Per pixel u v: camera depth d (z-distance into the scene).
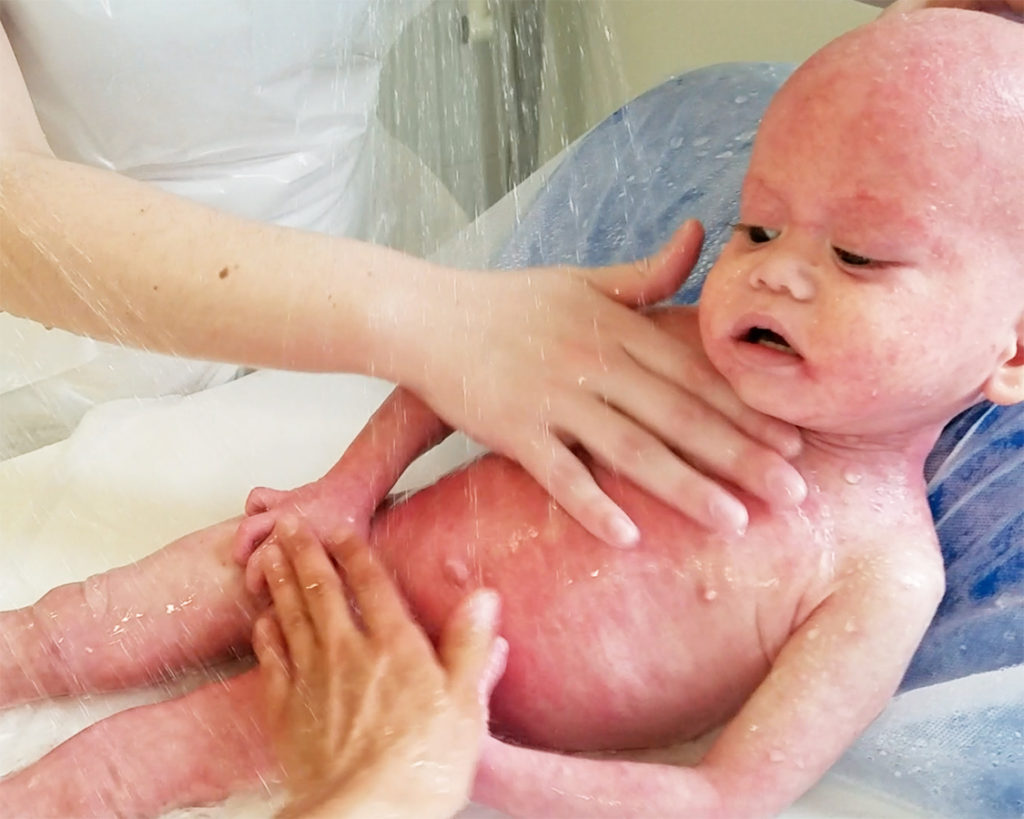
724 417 0.58
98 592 0.58
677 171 0.80
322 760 0.49
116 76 0.77
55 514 0.63
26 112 0.68
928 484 0.63
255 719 0.52
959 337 0.52
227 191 0.82
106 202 0.59
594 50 0.85
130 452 0.67
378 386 0.71
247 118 0.82
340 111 0.85
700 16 0.90
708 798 0.52
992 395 0.55
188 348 0.61
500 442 0.60
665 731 0.59
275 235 0.62
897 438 0.59
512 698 0.58
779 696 0.54
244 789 0.50
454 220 0.81
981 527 0.60
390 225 0.82
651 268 0.66
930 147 0.49
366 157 0.85
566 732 0.59
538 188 0.81
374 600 0.58
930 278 0.50
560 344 0.61
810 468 0.58
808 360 0.52
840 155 0.51
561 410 0.59
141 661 0.57
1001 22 0.53
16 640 0.56
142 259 0.58
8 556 0.61
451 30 0.80
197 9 0.75
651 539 0.57
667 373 0.60
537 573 0.58
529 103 0.83
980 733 0.54
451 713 0.51
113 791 0.50
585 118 0.85
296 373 0.69
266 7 0.77
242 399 0.71
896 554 0.57
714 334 0.54
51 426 0.68
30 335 0.65
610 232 0.78
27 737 0.54
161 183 0.82
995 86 0.50
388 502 0.66
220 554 0.61
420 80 0.82
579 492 0.57
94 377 0.68
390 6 0.81
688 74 0.87
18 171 0.60
